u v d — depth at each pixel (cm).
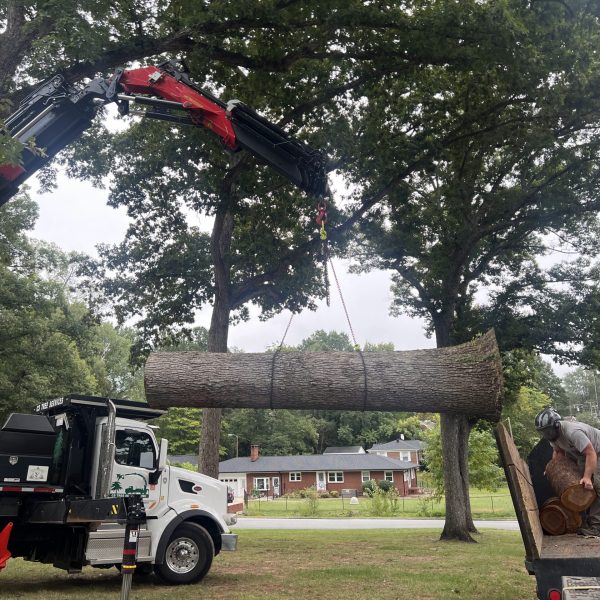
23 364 2891
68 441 913
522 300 1772
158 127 1584
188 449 5675
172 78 905
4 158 677
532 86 1255
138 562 898
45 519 844
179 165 1523
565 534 568
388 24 1218
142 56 1125
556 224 1697
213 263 1730
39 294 2986
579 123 1546
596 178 1614
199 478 995
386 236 1786
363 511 3344
